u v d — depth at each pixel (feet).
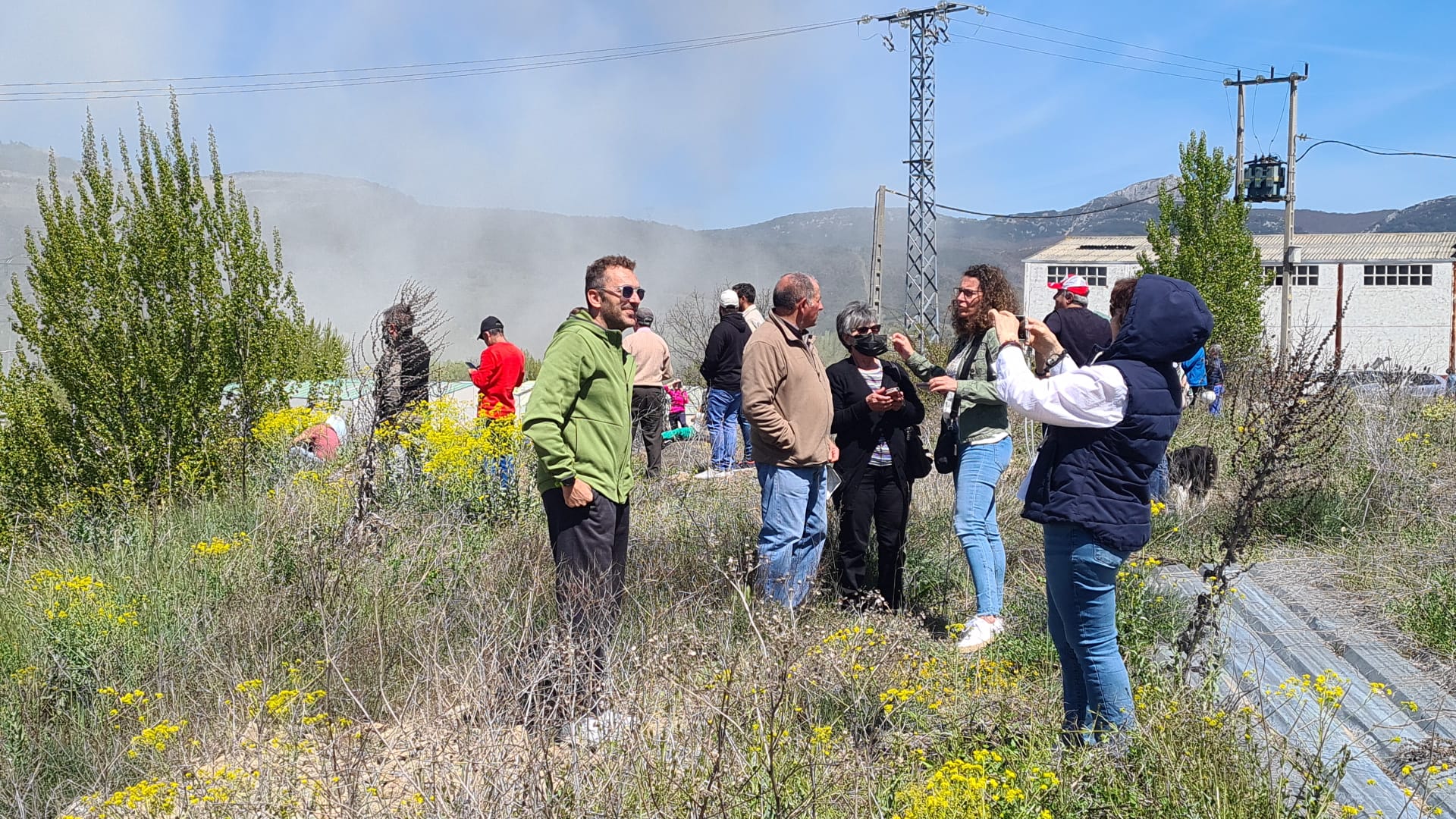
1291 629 16.93
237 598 17.97
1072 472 12.09
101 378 28.91
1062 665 13.24
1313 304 181.16
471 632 15.70
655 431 33.32
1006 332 12.74
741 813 10.43
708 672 12.81
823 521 18.40
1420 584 17.79
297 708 13.20
